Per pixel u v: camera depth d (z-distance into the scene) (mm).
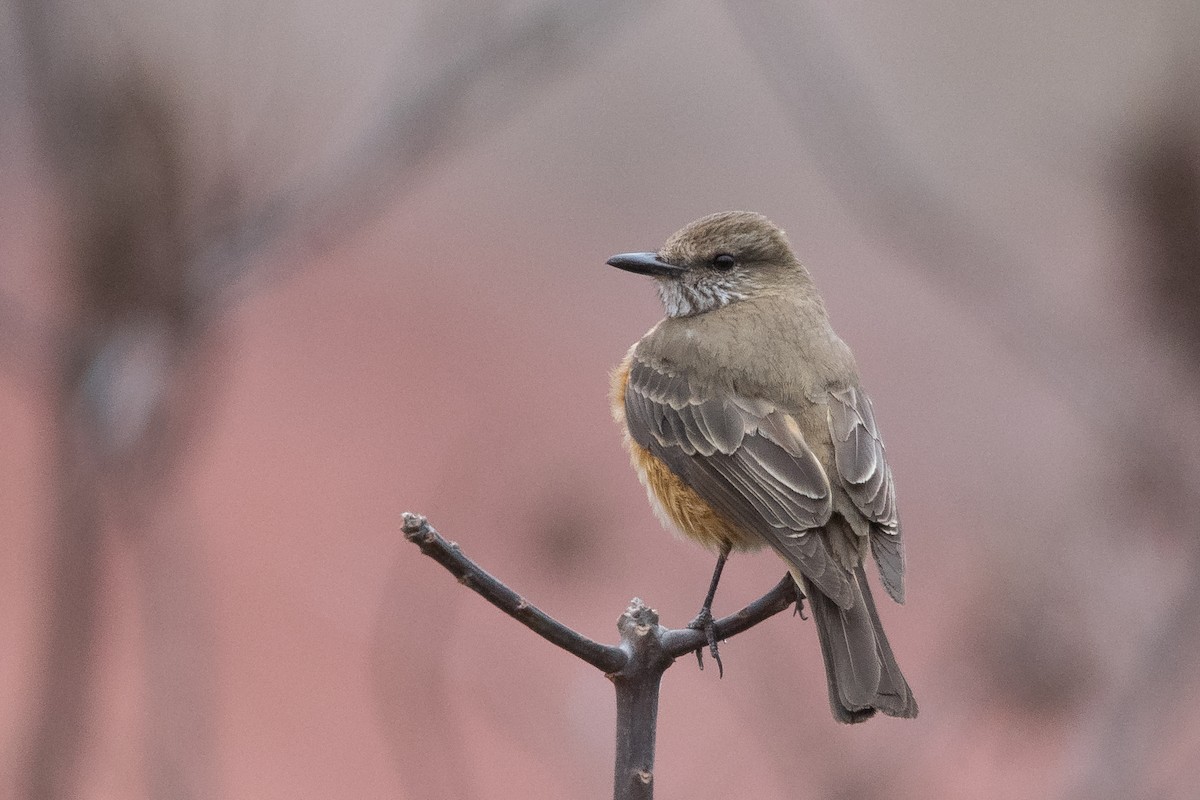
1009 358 22375
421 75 9727
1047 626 11016
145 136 8906
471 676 13109
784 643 14438
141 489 8852
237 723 18016
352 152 9492
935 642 14945
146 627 9180
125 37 9008
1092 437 13938
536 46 10023
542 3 9922
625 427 11461
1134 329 11008
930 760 11680
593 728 12594
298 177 9320
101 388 8781
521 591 13750
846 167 10773
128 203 8891
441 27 9883
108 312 8859
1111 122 10844
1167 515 10859
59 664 8602
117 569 12094
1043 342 11102
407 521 6410
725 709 15500
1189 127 10531
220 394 21984
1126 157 10727
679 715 15484
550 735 12734
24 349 9031
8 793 8484
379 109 9758
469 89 9930
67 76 8977
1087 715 10484
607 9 10000
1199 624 10320
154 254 8891
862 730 12188
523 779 14586
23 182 9977
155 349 8836
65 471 8750
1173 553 10820
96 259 8891
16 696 15758
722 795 13844
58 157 8992
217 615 19156
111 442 8742
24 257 13344
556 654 13602
